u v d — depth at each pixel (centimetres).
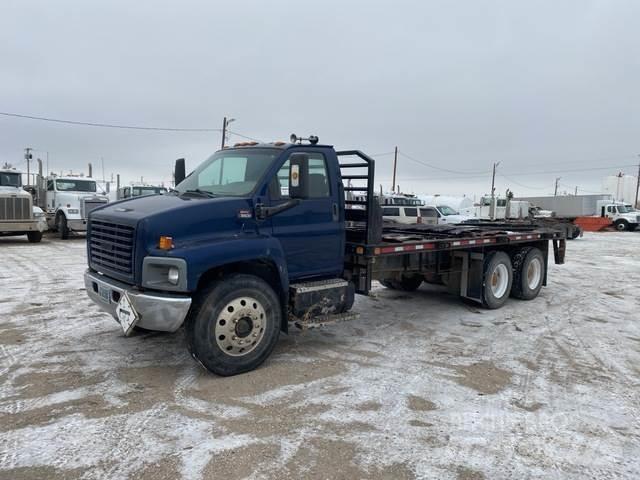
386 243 640
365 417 416
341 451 361
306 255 559
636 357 589
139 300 459
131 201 554
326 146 580
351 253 624
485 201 3912
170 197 545
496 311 821
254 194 515
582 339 661
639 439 389
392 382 494
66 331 641
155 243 461
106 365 523
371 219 610
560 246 1001
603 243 2464
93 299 542
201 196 535
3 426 387
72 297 841
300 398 451
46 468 331
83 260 1327
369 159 606
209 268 469
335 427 397
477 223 1109
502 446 373
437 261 802
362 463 346
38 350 566
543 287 1067
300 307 546
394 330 689
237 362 499
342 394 462
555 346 628
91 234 550
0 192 1717
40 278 1029
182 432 383
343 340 636
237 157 570
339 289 578
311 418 412
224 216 494
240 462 344
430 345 622
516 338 661
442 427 401
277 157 538
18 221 1727
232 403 438
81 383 475
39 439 368
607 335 684
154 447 361
